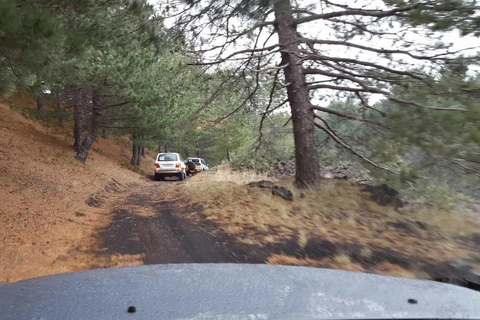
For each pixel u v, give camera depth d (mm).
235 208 9836
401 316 1528
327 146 14289
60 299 1781
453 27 7590
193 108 21469
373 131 11836
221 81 12992
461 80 9164
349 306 1672
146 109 19250
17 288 2027
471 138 7902
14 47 5871
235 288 1965
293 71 11719
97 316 1547
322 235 7031
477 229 8312
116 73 14719
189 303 1710
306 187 11742
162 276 2236
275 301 1742
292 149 16938
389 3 8633
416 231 7754
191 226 8281
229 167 25141
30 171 14828
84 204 12086
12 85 8125
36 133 24250
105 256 6277
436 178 11242
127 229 8508
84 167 20641
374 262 5355
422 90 9992
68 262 5980
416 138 9125
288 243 6418
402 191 11516
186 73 12586
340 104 13086
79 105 21938
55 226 8609
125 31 9570
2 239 7145
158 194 16391
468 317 1526
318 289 1958
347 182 13383
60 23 6180
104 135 30844
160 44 10367
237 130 34062
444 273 4723
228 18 9844
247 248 6176
